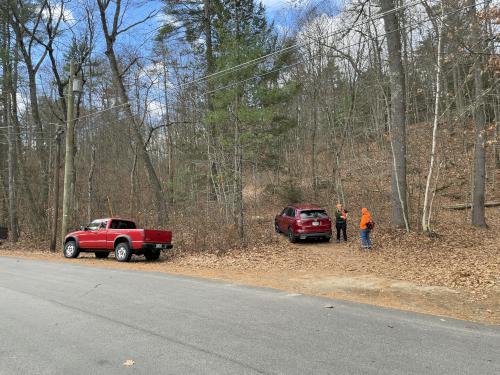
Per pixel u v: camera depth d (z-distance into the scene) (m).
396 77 17.16
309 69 27.48
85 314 6.96
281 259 14.56
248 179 32.75
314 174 28.19
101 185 33.44
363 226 15.54
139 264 14.76
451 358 4.86
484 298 8.27
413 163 27.58
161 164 36.97
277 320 6.59
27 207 29.73
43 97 33.53
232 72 16.72
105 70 32.41
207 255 16.11
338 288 9.66
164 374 4.38
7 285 9.88
